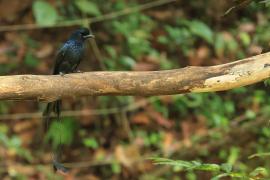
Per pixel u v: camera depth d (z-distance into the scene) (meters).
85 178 11.68
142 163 11.82
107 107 12.60
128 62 12.94
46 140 12.13
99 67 13.09
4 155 11.66
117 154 11.85
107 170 11.93
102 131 12.52
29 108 12.59
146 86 5.60
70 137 12.21
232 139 12.24
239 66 5.49
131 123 12.69
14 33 13.45
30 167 11.56
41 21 12.44
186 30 14.05
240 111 13.19
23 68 12.92
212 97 13.30
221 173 4.49
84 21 13.10
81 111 12.42
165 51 13.96
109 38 13.71
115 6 14.15
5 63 12.90
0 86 5.52
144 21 14.27
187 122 12.70
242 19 14.84
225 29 14.75
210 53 13.98
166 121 12.59
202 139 12.24
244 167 11.59
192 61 13.61
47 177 11.46
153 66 13.23
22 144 12.10
